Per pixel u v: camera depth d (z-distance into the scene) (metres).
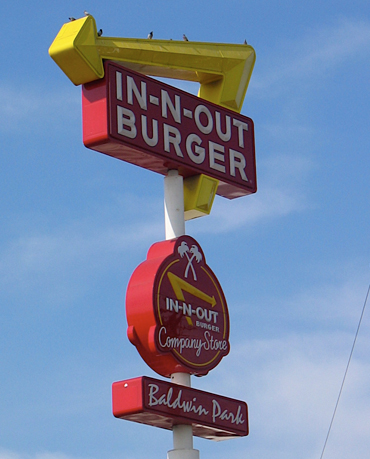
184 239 22.91
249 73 25.70
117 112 22.19
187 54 24.20
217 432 22.48
